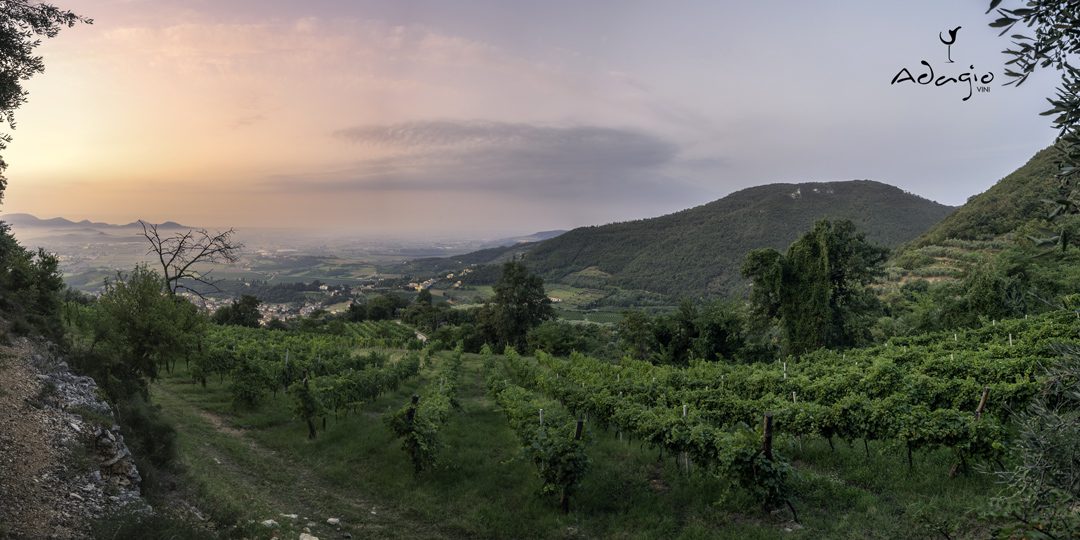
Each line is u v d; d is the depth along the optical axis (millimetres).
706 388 19828
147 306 16734
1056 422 4297
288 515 10453
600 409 17156
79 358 13359
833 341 36969
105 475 8719
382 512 11344
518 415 15891
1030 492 4676
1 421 8758
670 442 12539
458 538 10227
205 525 8688
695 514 10562
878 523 8984
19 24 9227
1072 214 3582
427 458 13188
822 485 10797
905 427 11328
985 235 73375
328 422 18797
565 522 10680
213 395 22516
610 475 12742
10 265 20297
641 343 43844
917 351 22656
